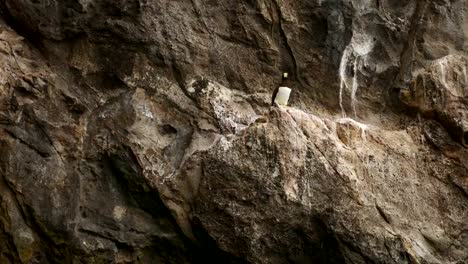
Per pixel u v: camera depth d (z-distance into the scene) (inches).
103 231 123.6
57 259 121.7
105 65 133.6
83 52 134.3
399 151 136.6
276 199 123.4
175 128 132.3
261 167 124.8
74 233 121.8
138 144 127.7
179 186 126.4
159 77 135.2
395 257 123.7
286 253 124.3
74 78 132.7
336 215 123.7
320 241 124.2
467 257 129.5
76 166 125.2
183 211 126.4
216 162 125.7
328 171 126.4
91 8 133.8
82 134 127.0
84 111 129.0
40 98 127.2
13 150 122.5
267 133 126.7
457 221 132.1
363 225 124.3
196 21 139.9
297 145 126.8
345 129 135.3
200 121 133.9
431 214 131.6
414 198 132.0
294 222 123.5
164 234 126.3
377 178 131.6
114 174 127.2
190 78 136.9
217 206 123.6
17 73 127.8
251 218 123.0
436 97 141.6
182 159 129.2
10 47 130.6
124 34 133.9
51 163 123.8
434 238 129.3
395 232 126.3
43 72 130.7
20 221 121.4
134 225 125.4
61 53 134.3
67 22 133.3
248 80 140.6
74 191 123.8
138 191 126.4
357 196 126.1
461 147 138.3
